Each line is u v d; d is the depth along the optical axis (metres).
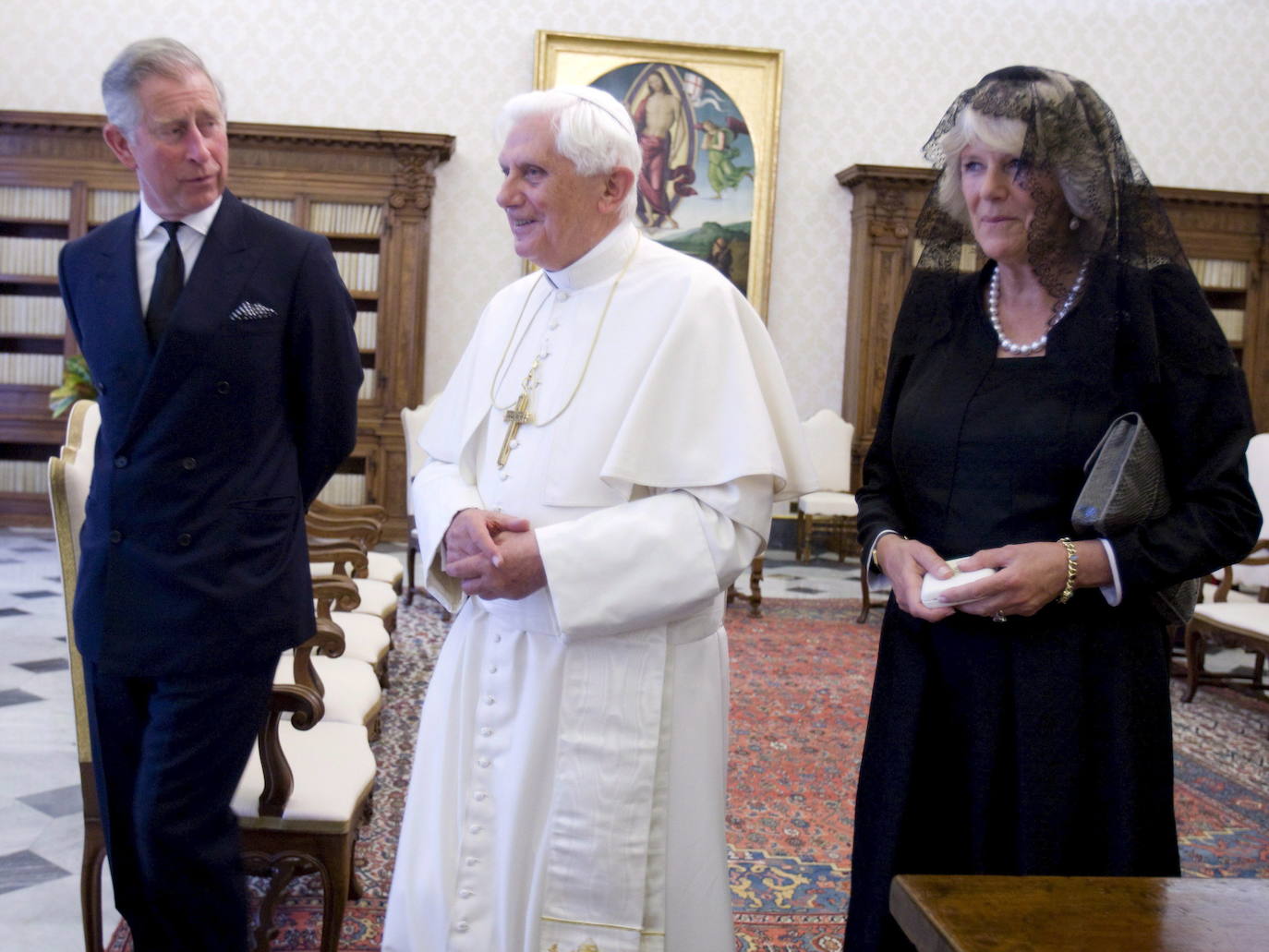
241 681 2.14
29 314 9.48
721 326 1.89
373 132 9.32
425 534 1.97
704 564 1.79
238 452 2.16
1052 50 10.53
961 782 1.69
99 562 2.12
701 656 1.92
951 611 1.60
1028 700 1.62
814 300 10.48
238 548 2.13
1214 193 10.18
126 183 9.39
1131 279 1.61
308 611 2.28
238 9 9.79
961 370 1.76
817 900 3.13
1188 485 1.62
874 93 10.42
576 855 1.81
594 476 1.86
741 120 10.18
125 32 9.66
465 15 9.99
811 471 1.96
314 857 2.39
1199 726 5.17
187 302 2.09
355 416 2.38
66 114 9.12
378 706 3.26
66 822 3.49
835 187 10.45
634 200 1.95
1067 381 1.64
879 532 1.81
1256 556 5.74
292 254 2.23
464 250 10.07
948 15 10.43
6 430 9.47
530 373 1.98
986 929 1.04
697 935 1.87
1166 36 10.60
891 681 1.78
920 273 1.86
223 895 2.14
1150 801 1.61
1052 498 1.65
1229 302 10.55
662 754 1.85
